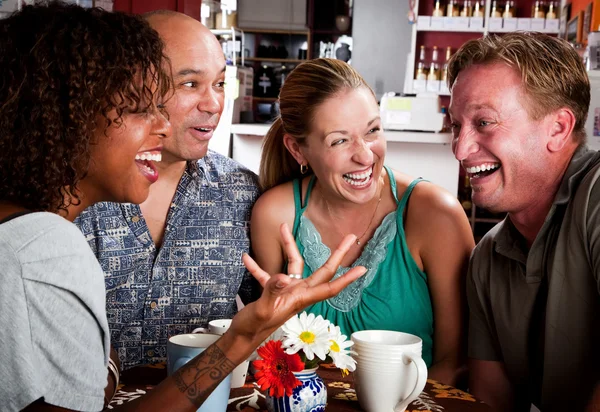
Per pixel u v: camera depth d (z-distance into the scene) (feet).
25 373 2.61
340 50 28.43
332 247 5.87
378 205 5.77
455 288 5.55
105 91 2.93
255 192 6.14
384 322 5.51
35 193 2.89
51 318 2.69
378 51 25.85
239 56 14.17
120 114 2.99
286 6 29.78
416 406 4.09
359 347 3.95
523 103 4.45
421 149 12.60
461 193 20.53
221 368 3.20
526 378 5.03
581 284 4.33
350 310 5.56
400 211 5.66
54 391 2.70
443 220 5.53
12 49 2.86
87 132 2.92
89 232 5.48
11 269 2.64
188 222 5.81
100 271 2.96
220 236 5.90
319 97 5.36
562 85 4.43
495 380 5.24
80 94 2.85
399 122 12.96
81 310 2.80
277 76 29.86
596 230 4.14
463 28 23.95
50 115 2.83
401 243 5.61
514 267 4.85
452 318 5.59
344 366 3.76
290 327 3.82
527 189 4.59
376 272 5.59
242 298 6.31
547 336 4.53
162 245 5.69
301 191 5.95
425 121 12.91
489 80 4.49
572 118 4.49
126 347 5.73
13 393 2.61
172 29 5.40
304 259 5.83
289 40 30.83
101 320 2.89
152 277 5.69
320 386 3.80
